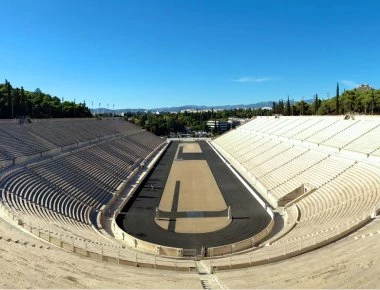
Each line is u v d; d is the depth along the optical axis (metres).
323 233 28.88
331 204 38.12
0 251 22.42
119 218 42.31
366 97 111.69
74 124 91.75
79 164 57.72
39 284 19.30
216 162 84.81
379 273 18.86
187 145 128.25
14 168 44.16
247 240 32.78
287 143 74.00
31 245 24.55
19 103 97.81
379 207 30.77
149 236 36.69
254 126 118.81
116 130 113.94
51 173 47.41
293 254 25.36
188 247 33.81
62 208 38.78
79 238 29.14
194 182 62.06
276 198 47.06
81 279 20.66
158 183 61.69
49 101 131.25
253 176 61.53
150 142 120.50
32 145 59.00
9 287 18.50
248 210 44.81
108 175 59.72
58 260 23.02
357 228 28.11
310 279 20.02
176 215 43.44
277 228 37.66
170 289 19.86
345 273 19.88
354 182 41.00
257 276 21.75
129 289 19.62
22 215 30.83
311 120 84.50
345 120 70.00
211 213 44.00
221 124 192.88
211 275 22.59
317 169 51.12
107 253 26.23
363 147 52.03
